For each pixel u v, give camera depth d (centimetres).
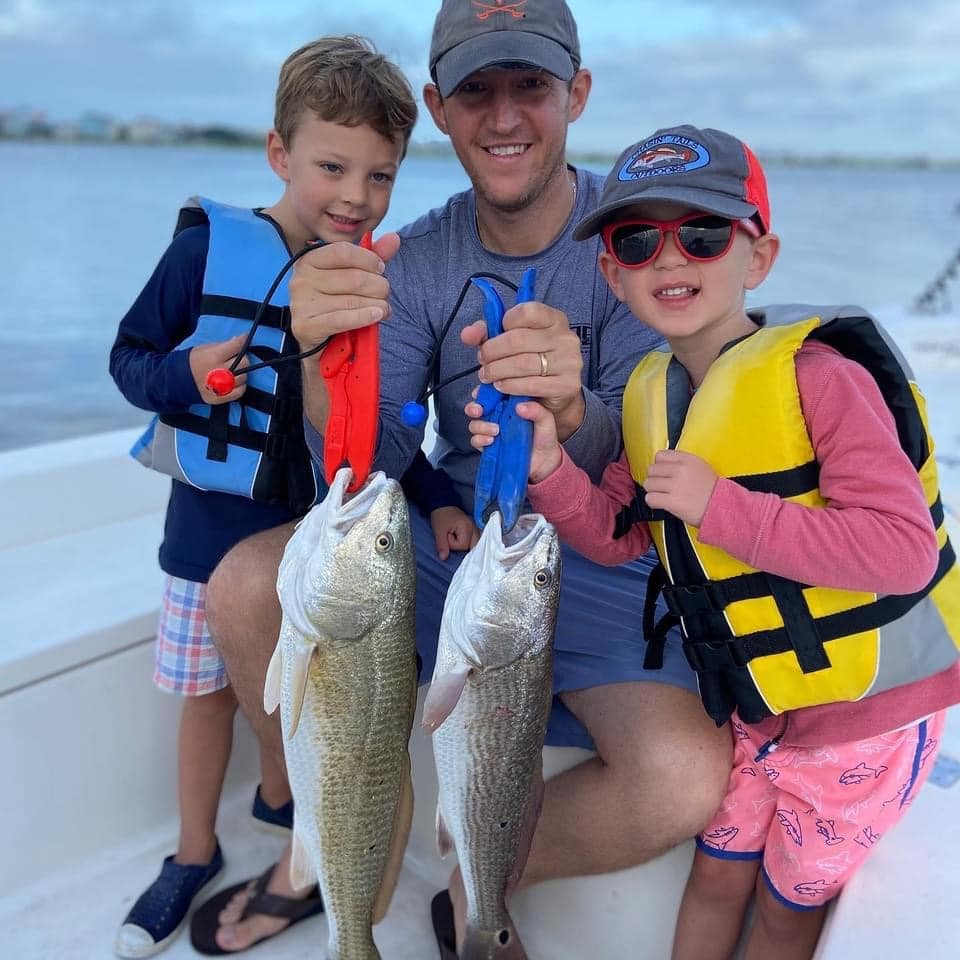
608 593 191
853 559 137
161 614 214
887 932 145
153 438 217
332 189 199
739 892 172
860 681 150
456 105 190
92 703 216
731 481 146
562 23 187
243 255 201
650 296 153
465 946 154
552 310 145
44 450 280
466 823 144
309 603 133
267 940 206
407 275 209
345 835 144
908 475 140
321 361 144
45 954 201
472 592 134
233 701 216
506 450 145
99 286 1570
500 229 203
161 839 232
